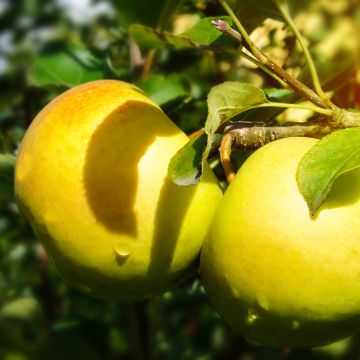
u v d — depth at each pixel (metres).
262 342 0.24
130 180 0.23
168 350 0.44
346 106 0.29
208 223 0.24
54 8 0.46
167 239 0.23
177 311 0.44
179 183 0.21
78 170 0.23
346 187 0.21
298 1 0.26
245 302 0.22
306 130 0.24
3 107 0.42
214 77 0.36
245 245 0.22
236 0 0.27
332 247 0.21
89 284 0.24
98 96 0.24
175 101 0.31
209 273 0.23
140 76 0.34
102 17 0.45
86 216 0.23
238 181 0.22
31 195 0.24
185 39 0.25
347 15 0.31
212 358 0.43
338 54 0.31
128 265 0.23
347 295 0.21
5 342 0.32
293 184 0.22
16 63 0.40
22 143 0.25
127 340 0.44
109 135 0.23
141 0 0.30
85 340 0.33
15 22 0.45
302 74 0.28
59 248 0.23
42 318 0.36
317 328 0.22
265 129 0.24
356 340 0.45
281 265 0.21
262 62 0.23
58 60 0.32
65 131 0.23
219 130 0.24
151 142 0.23
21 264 0.52
